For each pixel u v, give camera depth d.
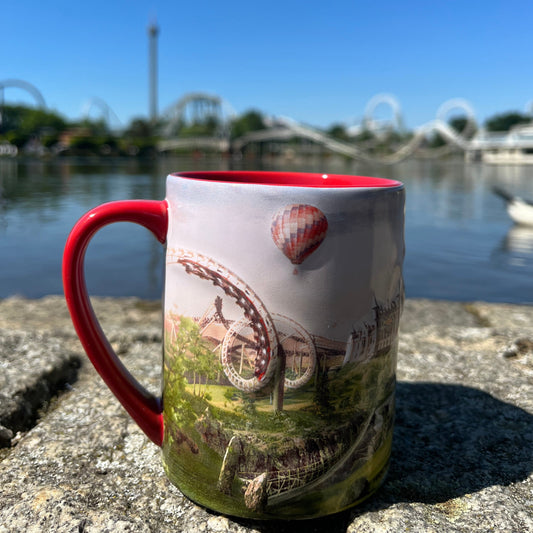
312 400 0.18
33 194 3.05
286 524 0.20
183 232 0.19
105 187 3.69
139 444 0.24
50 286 1.09
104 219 0.19
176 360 0.19
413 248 1.60
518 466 0.23
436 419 0.27
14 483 0.21
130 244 1.45
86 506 0.20
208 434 0.19
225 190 0.18
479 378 0.31
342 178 0.24
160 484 0.21
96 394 0.28
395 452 0.24
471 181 5.41
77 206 2.42
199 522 0.19
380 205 0.19
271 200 0.17
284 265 0.17
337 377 0.18
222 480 0.19
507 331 0.41
